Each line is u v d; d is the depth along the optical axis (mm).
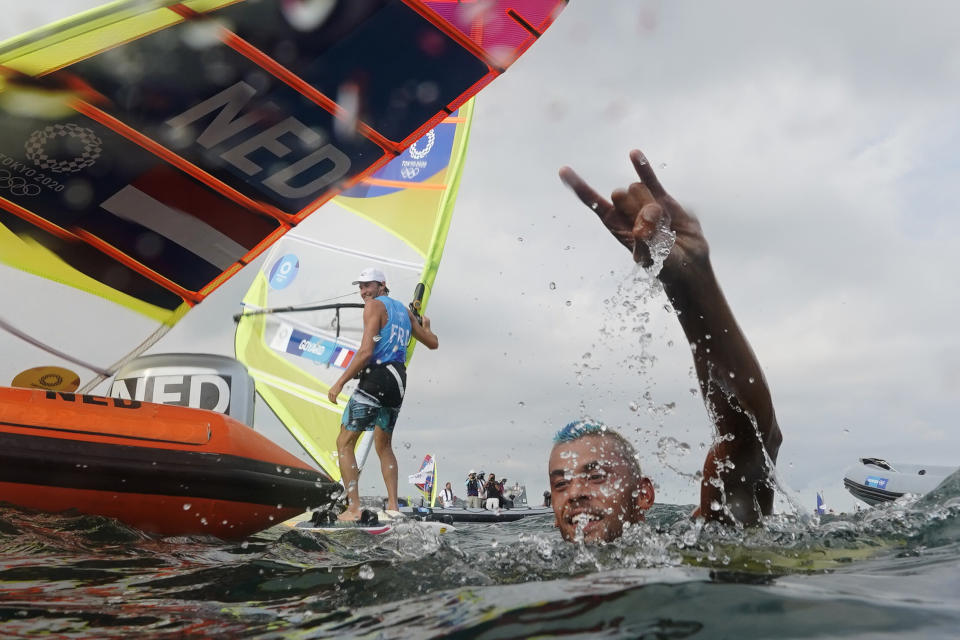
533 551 1663
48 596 1350
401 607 1160
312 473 3369
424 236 7883
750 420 1632
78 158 3977
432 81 4328
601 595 1072
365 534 3422
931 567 1361
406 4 3850
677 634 867
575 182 1589
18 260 4355
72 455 2621
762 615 936
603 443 1705
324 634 1021
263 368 8000
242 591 1407
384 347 4445
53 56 3414
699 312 1552
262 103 4082
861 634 848
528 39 4207
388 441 4512
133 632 1066
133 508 2723
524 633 908
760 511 1818
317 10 3678
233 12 3557
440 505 7508
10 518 2402
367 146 4551
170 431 2945
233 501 2922
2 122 3676
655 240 1473
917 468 6254
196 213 4516
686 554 1538
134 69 3646
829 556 1545
